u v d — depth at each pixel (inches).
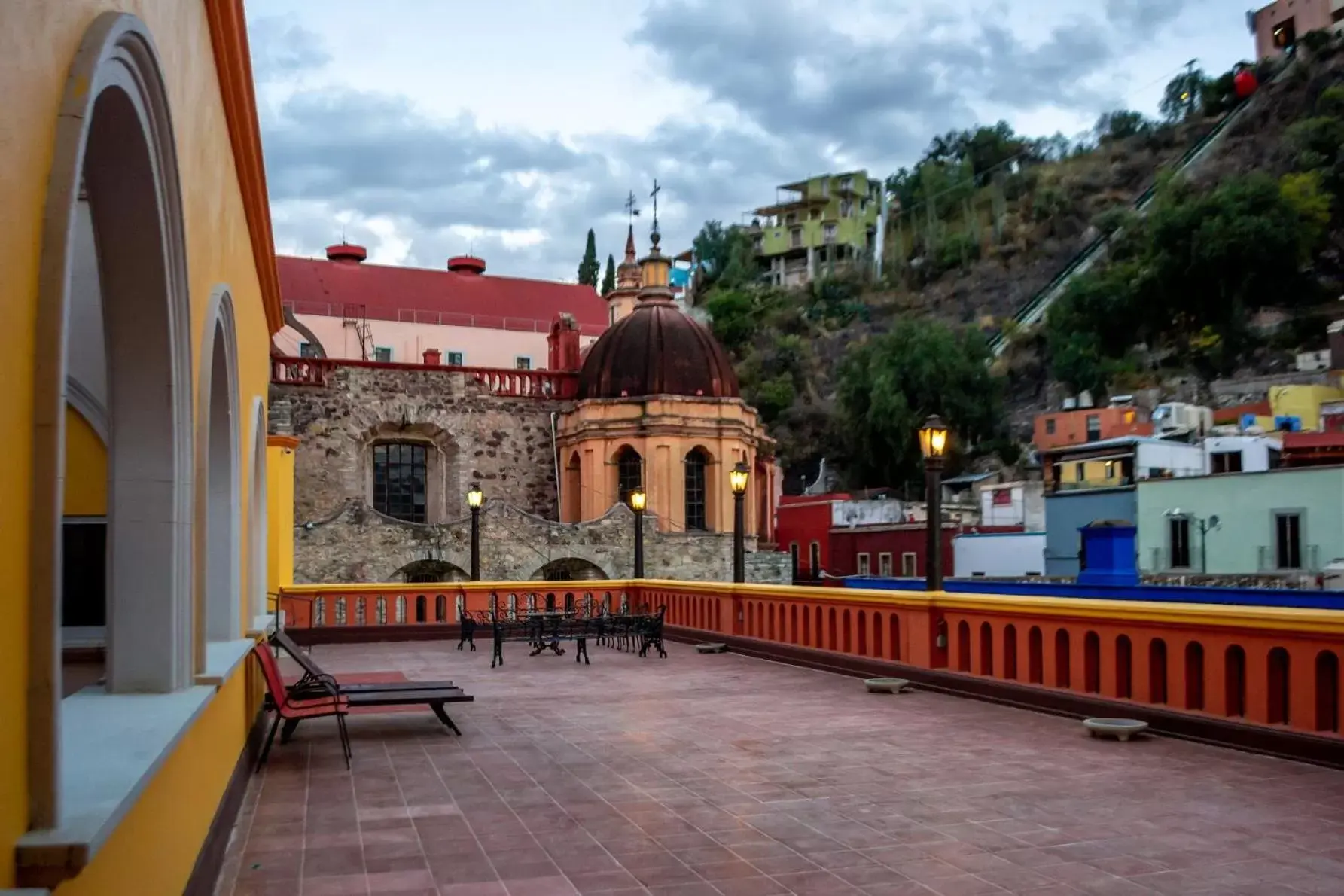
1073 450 1748.3
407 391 1670.8
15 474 102.5
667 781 327.0
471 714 462.3
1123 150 4340.6
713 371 1717.5
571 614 727.7
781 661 647.8
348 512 1392.7
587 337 2373.3
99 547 379.2
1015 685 450.6
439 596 853.2
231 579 330.6
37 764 110.6
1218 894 219.0
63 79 115.0
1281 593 800.9
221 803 253.9
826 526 2086.6
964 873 233.1
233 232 314.5
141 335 186.7
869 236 4849.9
